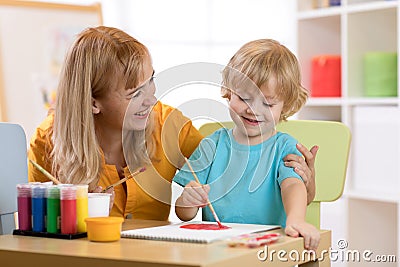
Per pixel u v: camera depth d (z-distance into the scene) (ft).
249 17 13.29
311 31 12.15
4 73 11.69
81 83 5.96
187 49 13.08
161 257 4.11
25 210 5.09
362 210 11.41
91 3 12.86
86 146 5.94
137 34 12.75
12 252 4.49
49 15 12.19
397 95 11.06
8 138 5.90
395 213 11.71
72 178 5.96
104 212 5.18
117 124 6.15
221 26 13.25
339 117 12.42
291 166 5.62
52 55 12.21
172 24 12.98
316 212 6.56
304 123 6.68
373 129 11.00
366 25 11.50
